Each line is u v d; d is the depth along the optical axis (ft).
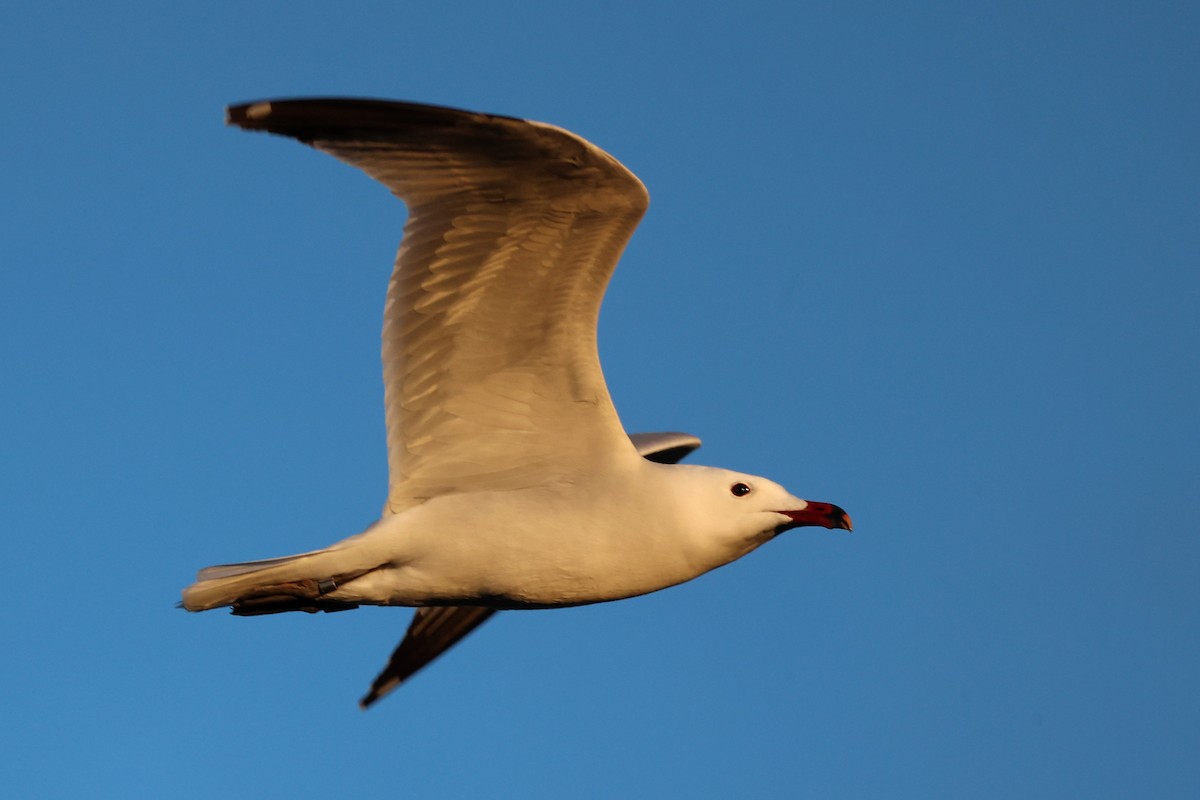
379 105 38.42
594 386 43.11
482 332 42.65
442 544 43.27
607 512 43.62
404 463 43.96
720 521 44.52
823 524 44.86
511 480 43.86
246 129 37.55
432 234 41.14
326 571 43.34
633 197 39.88
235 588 43.27
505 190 40.09
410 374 43.19
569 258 41.24
